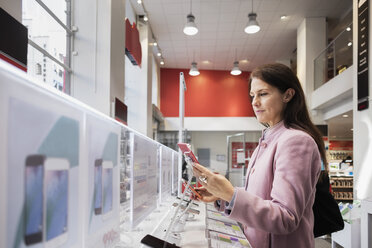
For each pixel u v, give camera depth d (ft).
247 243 3.38
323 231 4.02
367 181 13.09
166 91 36.37
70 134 1.82
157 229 4.74
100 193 2.38
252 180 3.48
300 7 22.49
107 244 2.57
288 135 3.07
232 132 38.37
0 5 6.07
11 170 1.26
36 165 1.45
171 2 21.76
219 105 36.63
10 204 1.25
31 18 9.67
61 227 1.71
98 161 2.33
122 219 3.37
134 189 3.59
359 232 10.87
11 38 6.02
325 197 3.99
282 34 27.22
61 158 1.70
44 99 1.51
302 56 24.72
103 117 2.44
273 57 33.06
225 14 23.48
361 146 13.74
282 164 2.89
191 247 3.92
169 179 7.18
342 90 18.58
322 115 24.30
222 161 37.99
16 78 1.29
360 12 13.89
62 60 11.30
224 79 37.09
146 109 23.08
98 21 11.49
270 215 2.60
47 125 1.54
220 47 30.22
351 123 24.80
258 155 3.63
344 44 18.66
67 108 1.77
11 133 1.26
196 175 3.11
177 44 29.37
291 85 3.36
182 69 36.94
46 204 1.54
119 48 12.61
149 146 4.52
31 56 9.44
